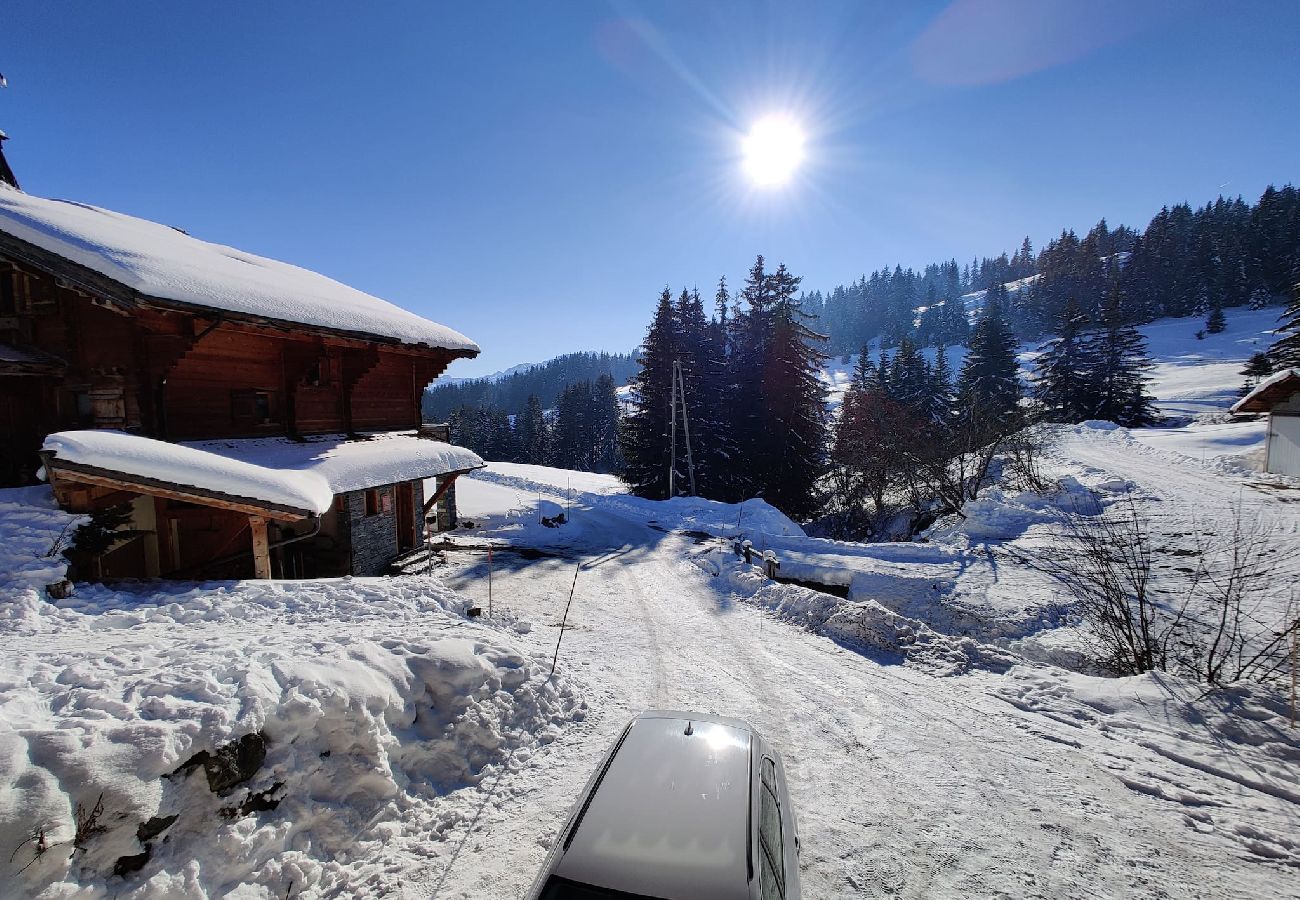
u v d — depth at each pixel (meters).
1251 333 89.25
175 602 7.75
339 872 4.85
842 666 10.34
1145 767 6.94
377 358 17.66
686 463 40.47
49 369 12.31
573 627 11.92
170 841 4.18
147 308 11.14
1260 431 34.50
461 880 4.93
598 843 3.45
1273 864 5.36
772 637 11.87
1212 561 15.76
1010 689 9.27
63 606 7.25
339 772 5.36
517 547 20.30
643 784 3.96
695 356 43.12
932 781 6.69
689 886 3.13
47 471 8.45
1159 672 9.05
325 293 18.30
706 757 4.30
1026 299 143.25
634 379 43.28
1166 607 13.38
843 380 131.00
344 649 6.52
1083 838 5.71
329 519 14.88
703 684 9.35
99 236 12.15
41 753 3.90
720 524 25.11
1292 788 6.38
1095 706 8.50
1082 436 40.06
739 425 40.97
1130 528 18.64
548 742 7.23
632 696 8.77
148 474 8.50
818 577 16.88
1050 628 13.24
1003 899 4.93
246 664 5.61
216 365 14.08
